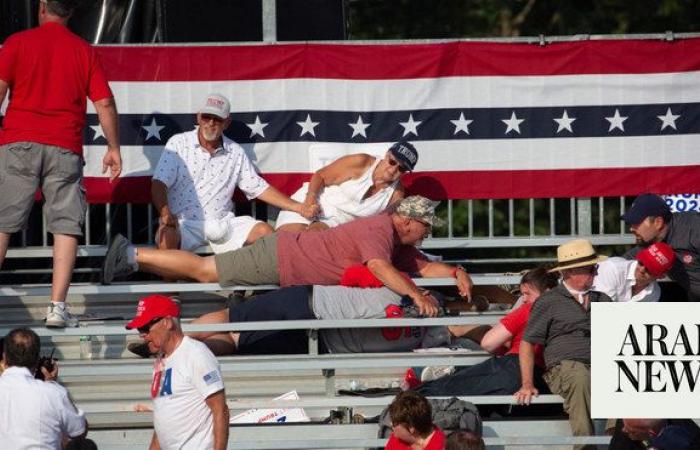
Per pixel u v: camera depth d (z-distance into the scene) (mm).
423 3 73938
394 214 36031
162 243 37500
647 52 40500
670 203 40812
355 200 38531
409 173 40250
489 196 40375
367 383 36344
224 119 38188
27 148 33688
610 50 40438
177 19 42094
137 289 35812
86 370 33812
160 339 30031
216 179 38500
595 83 40438
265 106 40000
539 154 40438
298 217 38594
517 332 34062
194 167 38344
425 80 40156
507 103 40344
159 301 30109
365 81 40062
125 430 34406
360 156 38812
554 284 34531
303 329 35688
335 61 40000
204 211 38406
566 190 40531
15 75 33938
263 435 33844
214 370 30141
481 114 40281
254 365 33844
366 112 40094
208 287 35969
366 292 35344
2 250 33906
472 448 28391
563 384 32750
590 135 40531
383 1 74062
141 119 39719
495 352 34500
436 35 73375
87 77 34219
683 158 40750
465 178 40312
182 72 39781
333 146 40000
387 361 34344
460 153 40281
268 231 37812
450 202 40344
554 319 32969
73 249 34094
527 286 34531
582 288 32969
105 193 39594
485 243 39812
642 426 31281
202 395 30016
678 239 35938
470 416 32125
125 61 39594
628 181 40625
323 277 35844
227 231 37750
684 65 40562
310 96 40000
